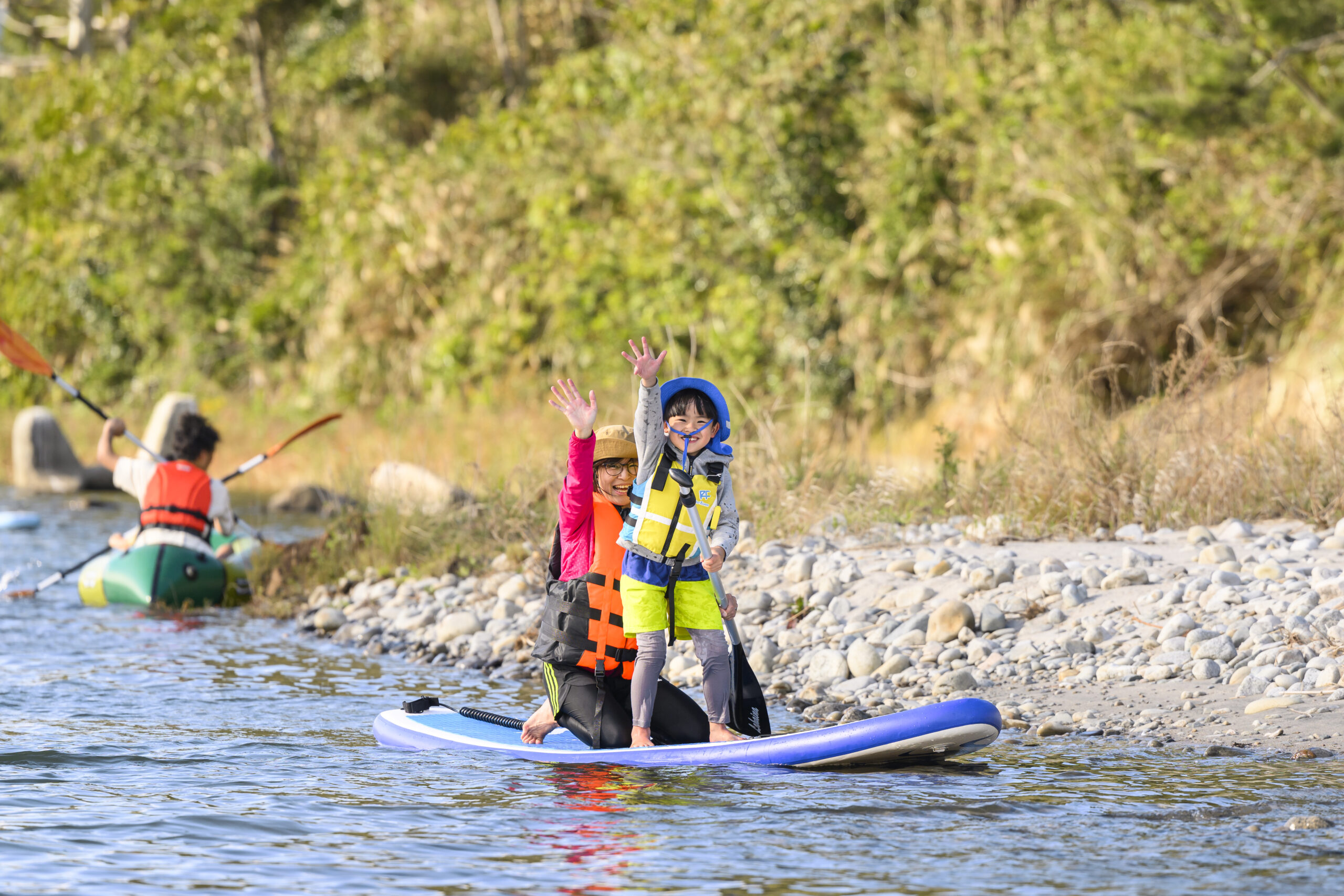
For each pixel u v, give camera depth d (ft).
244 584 129.59
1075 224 210.38
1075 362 196.44
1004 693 79.00
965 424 203.82
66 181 318.45
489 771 64.90
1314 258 193.06
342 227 287.69
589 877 48.49
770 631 95.35
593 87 269.44
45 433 246.47
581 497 67.67
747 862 50.03
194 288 322.34
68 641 106.11
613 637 68.39
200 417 134.31
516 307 256.11
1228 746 66.13
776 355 232.73
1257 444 120.98
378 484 156.87
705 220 240.12
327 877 48.49
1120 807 56.54
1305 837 51.90
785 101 236.02
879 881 47.75
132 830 54.29
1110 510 115.14
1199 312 197.77
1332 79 191.93
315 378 285.02
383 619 112.78
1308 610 82.23
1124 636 84.28
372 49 352.49
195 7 314.96
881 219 225.56
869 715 76.74
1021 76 220.64
